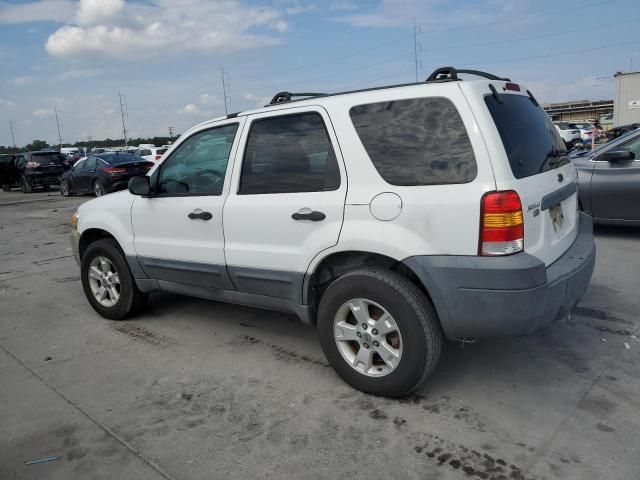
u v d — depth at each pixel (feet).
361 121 10.38
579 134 95.40
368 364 10.61
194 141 13.30
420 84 10.07
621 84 103.40
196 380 11.85
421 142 9.74
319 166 10.89
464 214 9.16
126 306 15.61
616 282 17.13
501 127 9.60
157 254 14.10
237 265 12.27
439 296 9.57
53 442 9.61
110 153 56.75
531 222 9.46
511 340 13.15
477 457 8.66
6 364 13.21
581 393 10.53
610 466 8.30
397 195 9.77
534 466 8.38
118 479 8.51
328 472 8.45
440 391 10.85
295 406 10.51
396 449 8.96
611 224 23.07
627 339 12.93
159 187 14.03
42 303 18.39
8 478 8.64
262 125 11.93
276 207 11.35
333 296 10.69
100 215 15.49
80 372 12.56
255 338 14.17
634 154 22.13
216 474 8.52
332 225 10.52
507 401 10.36
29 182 71.10
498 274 9.00
